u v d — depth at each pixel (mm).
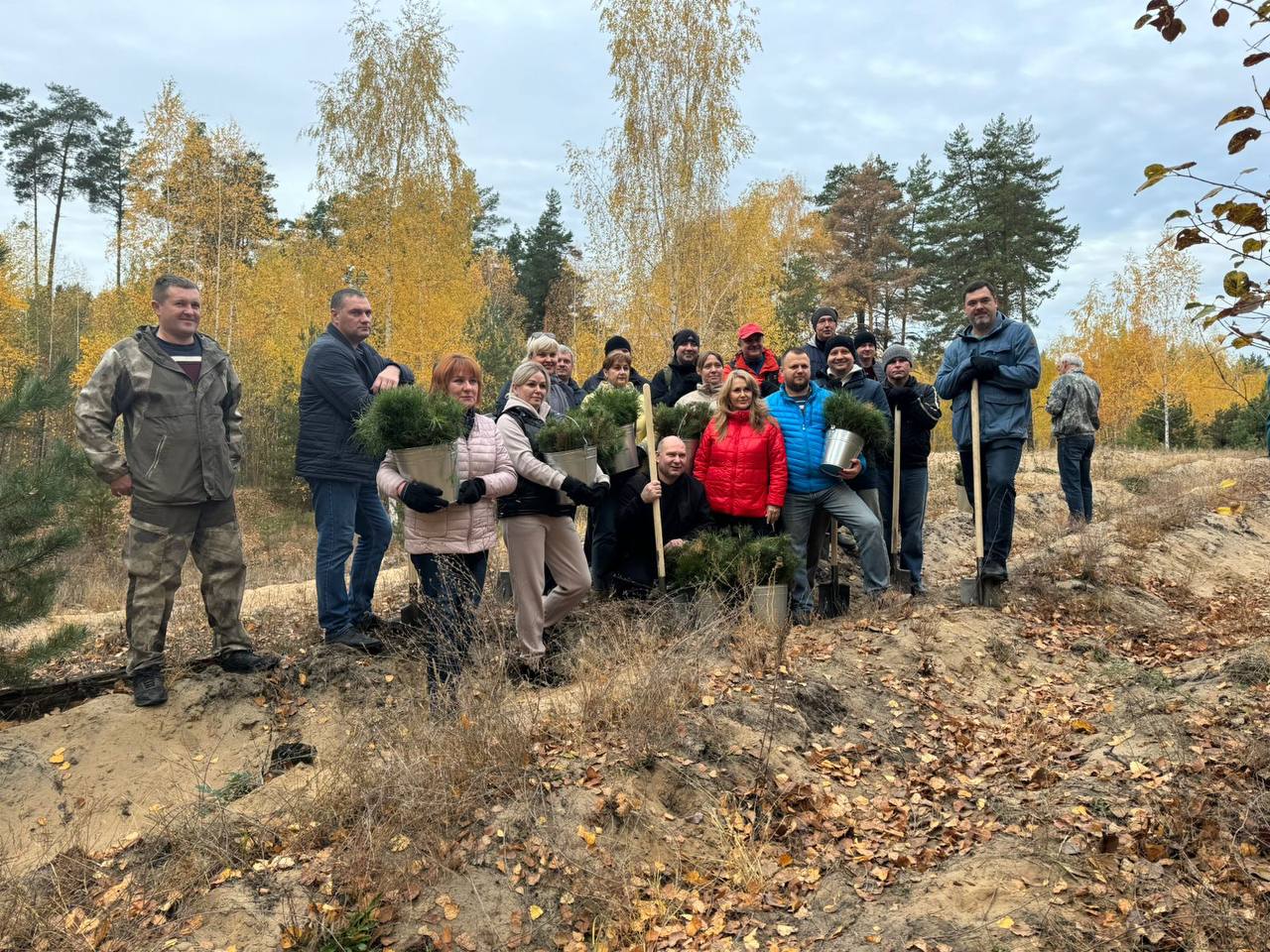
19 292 37094
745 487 7004
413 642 5879
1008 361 7375
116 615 8922
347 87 20906
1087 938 3381
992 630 6891
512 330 27406
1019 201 40750
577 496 5734
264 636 6949
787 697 5301
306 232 32406
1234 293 2664
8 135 45844
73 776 5234
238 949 3623
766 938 3654
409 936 3664
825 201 47781
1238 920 3369
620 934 3676
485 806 4227
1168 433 27656
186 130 24359
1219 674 5766
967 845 4160
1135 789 4406
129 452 5699
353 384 6168
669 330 20984
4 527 5949
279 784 4945
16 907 3945
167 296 5734
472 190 21859
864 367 8734
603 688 5109
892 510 8148
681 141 20328
